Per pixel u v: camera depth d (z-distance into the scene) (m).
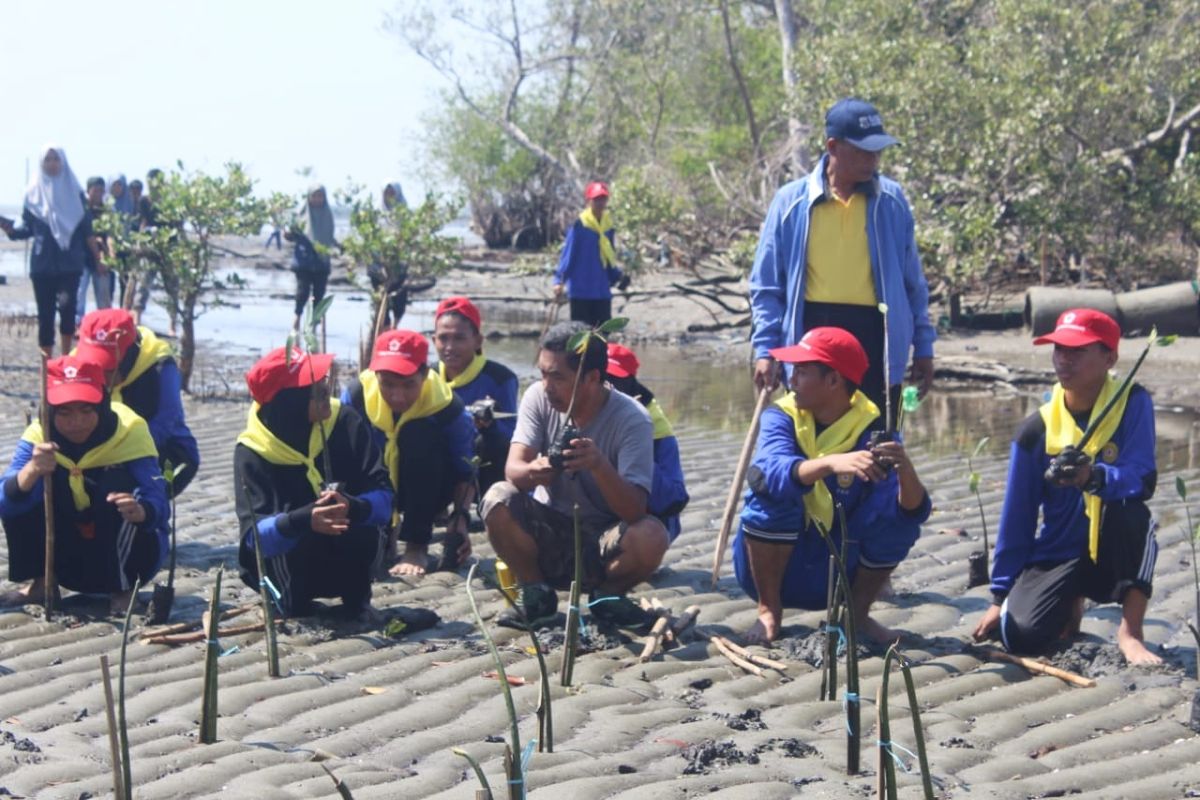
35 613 5.95
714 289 20.25
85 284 15.68
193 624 5.77
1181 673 5.12
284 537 5.65
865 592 5.63
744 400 12.95
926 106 18.28
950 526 7.80
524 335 18.27
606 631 5.73
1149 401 5.39
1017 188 18.72
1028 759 4.35
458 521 6.91
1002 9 19.25
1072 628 5.58
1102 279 20.28
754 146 24.30
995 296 19.69
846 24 21.45
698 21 29.05
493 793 4.00
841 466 5.24
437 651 5.50
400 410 6.66
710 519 8.07
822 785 4.09
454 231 53.34
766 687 5.10
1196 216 18.72
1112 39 18.88
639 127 31.55
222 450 10.05
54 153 13.30
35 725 4.62
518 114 35.03
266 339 18.11
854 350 5.46
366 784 4.09
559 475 5.98
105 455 5.97
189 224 13.45
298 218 16.16
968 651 5.48
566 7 31.89
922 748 3.55
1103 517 5.33
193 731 4.56
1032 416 5.52
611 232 14.53
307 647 5.55
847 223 6.26
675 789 4.01
